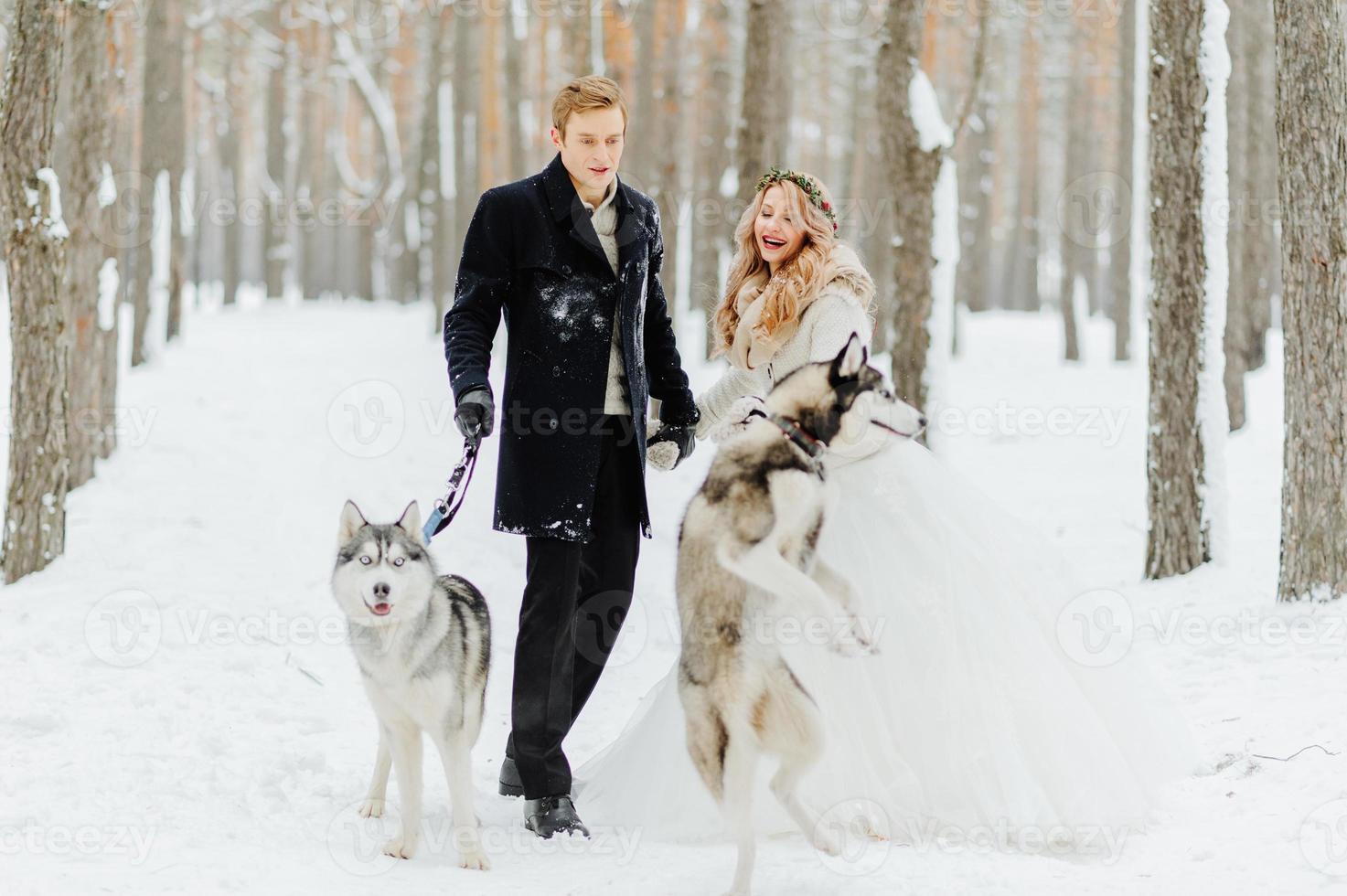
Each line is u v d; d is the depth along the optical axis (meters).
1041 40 34.94
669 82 18.91
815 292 4.85
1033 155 38.28
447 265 35.53
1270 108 21.64
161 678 6.56
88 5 11.55
